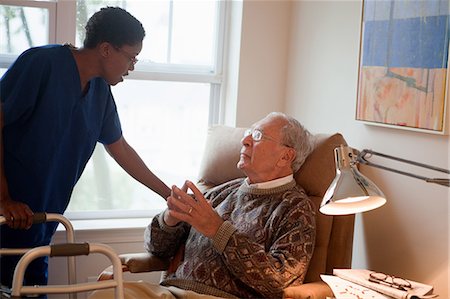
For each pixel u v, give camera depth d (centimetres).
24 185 238
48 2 303
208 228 214
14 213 217
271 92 338
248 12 328
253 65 333
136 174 268
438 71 236
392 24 258
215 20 343
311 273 242
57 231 298
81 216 325
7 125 230
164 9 332
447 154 235
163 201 342
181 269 238
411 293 205
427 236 244
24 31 301
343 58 295
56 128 235
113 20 230
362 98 276
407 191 254
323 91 309
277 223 228
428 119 241
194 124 345
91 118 247
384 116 263
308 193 247
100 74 239
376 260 270
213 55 344
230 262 213
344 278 225
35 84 229
